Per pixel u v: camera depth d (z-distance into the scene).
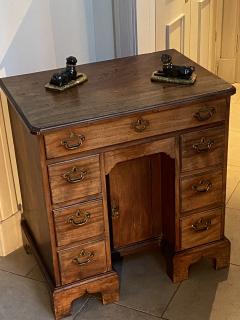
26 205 2.38
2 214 2.42
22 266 2.41
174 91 1.97
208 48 3.69
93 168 1.93
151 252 2.43
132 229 2.26
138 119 1.90
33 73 2.21
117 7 2.64
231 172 2.97
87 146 1.88
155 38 2.88
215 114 2.00
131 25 2.67
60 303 2.08
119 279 2.28
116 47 2.75
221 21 3.80
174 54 2.32
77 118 1.82
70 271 2.06
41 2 2.38
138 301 2.18
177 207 2.12
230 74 3.96
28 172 2.16
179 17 3.10
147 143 1.96
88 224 2.01
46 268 2.19
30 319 2.13
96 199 1.98
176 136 1.99
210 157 2.08
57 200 1.93
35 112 1.88
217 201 2.17
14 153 2.40
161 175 2.19
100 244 2.06
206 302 2.16
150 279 2.28
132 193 2.19
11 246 2.49
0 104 2.27
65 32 2.56
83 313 2.14
